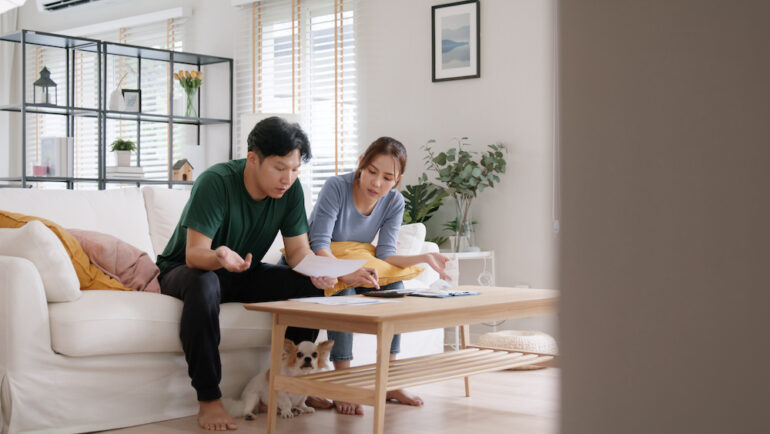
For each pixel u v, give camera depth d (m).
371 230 2.71
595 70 0.27
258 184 2.38
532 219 4.12
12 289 2.07
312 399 2.58
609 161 0.26
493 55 4.26
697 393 0.25
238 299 2.61
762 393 0.25
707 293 0.25
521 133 4.16
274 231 2.51
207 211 2.32
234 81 5.45
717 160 0.25
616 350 0.26
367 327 1.85
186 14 5.58
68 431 2.15
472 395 2.85
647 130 0.26
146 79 5.87
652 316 0.26
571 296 0.27
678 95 0.25
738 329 0.25
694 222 0.25
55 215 2.73
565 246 0.27
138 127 5.54
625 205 0.26
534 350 3.43
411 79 4.56
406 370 2.13
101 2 5.99
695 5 0.25
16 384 2.05
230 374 2.52
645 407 0.26
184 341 2.25
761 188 0.25
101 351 2.16
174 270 2.41
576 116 0.27
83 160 6.27
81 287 2.34
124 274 2.45
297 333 2.54
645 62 0.26
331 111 4.95
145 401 2.31
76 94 6.34
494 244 4.26
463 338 2.65
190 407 2.43
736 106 0.25
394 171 2.51
